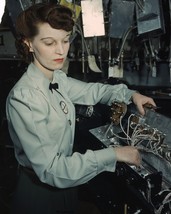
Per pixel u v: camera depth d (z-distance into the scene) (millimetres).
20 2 1417
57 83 966
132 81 1752
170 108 1519
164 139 936
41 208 1037
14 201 1093
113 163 856
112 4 1417
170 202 816
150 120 1026
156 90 1706
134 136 1003
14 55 1812
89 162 818
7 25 1694
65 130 929
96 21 1438
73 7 1428
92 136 1190
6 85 2059
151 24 1366
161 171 886
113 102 1154
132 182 894
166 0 1389
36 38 810
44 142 797
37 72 893
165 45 1556
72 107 998
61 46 821
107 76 1736
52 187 1027
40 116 806
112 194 1095
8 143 2135
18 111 801
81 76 1814
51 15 758
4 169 2213
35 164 812
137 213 915
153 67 1602
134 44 1618
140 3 1357
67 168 796
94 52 1658
